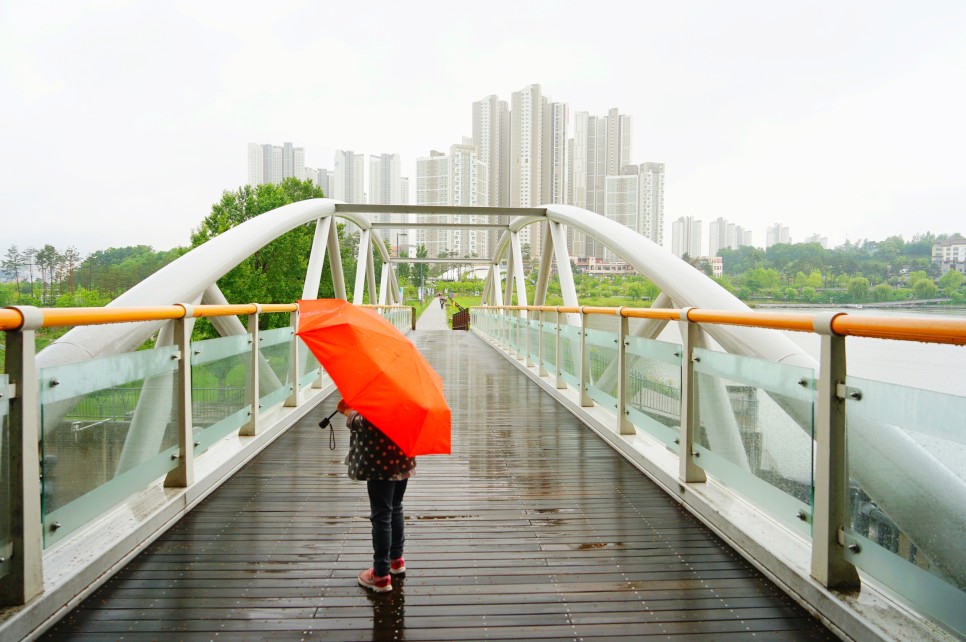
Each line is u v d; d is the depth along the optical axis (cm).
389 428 219
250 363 479
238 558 277
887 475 197
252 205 3191
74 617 222
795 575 240
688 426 358
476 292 8738
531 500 369
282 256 3027
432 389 235
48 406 221
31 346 208
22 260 8012
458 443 525
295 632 214
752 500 285
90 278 7588
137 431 290
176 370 337
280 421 549
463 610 232
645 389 439
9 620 195
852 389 215
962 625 168
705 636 214
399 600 239
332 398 767
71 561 242
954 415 169
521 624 222
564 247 1353
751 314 274
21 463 204
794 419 249
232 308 418
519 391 844
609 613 230
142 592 243
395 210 1346
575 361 680
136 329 510
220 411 410
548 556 284
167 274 669
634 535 311
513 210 1370
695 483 358
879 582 202
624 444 478
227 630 215
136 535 280
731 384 307
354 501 361
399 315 2208
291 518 331
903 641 188
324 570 265
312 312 244
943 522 174
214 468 387
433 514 343
